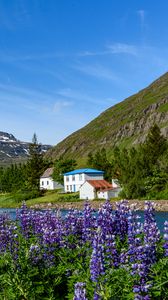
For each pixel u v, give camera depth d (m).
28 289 10.98
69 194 114.06
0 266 12.16
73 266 11.93
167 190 81.19
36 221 14.86
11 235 13.55
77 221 13.96
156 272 9.93
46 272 11.73
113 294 9.45
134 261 10.08
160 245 11.30
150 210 12.12
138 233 11.12
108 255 10.62
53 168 143.88
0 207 104.25
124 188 88.75
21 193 130.25
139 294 9.01
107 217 12.30
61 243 12.98
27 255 12.05
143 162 87.50
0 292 11.49
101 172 119.25
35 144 141.62
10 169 186.12
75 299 8.02
